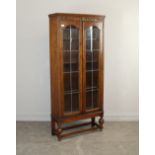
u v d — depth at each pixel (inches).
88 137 132.8
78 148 118.3
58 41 122.0
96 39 134.4
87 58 133.0
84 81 132.8
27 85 154.9
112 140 128.3
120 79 159.5
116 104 161.6
